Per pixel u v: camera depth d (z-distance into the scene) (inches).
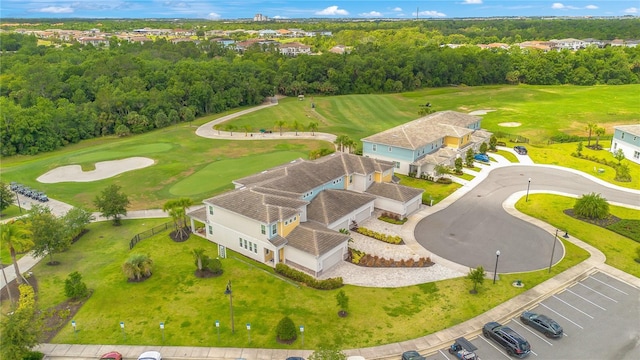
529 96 6048.2
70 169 3292.3
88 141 4544.8
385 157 3080.7
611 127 4384.8
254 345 1417.3
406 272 1829.5
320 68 6658.5
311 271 1831.9
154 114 4968.0
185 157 3580.2
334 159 2554.1
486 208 2454.5
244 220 1932.8
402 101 5954.7
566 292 1691.7
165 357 1373.0
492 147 3540.8
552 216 2340.1
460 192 2691.9
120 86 5123.0
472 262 1905.8
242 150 3784.5
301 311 1584.6
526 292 1688.0
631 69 7160.4
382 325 1507.1
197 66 6063.0
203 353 1387.8
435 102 5836.6
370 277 1798.7
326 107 5610.2
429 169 2957.7
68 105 4569.4
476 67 7140.8
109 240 2169.0
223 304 1630.2
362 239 2116.1
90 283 1779.0
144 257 1814.7
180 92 5226.4
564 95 6072.8
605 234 2146.9
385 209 2411.4
